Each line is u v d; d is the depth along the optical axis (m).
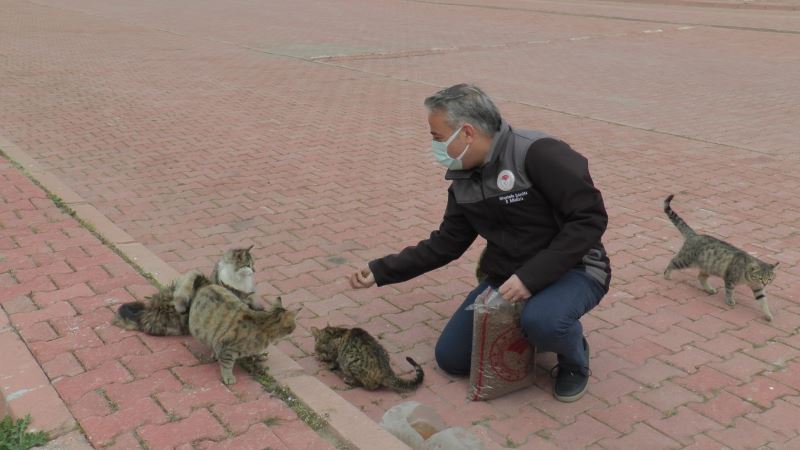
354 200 7.83
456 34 22.72
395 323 5.21
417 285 5.84
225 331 3.94
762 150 9.92
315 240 6.71
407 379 4.48
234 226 7.00
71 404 3.76
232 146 9.90
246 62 17.25
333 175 8.70
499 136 3.90
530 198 3.95
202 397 3.88
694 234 5.79
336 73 16.02
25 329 4.48
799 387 4.43
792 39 21.14
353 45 20.17
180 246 6.48
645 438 3.94
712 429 4.02
